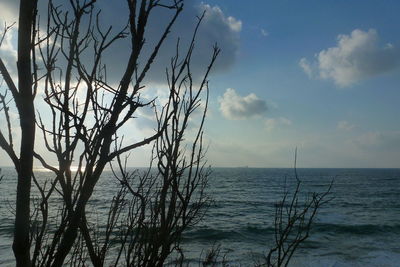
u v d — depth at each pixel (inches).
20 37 48.9
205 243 826.8
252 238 896.9
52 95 60.6
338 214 1475.1
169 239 71.9
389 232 1008.9
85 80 60.7
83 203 52.8
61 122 61.8
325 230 1005.2
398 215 1465.3
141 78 57.4
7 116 55.7
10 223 962.7
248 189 3107.8
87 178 53.9
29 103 48.8
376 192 2883.9
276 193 2573.8
